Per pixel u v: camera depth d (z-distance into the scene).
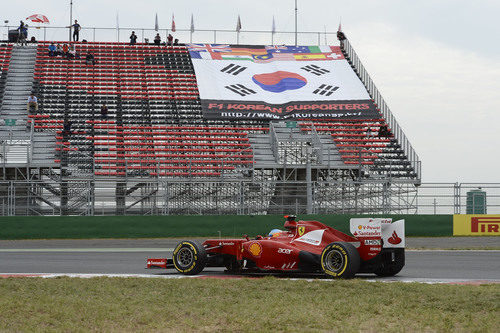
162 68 47.75
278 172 36.91
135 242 27.80
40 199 31.64
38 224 28.72
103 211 31.34
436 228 28.73
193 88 45.06
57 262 18.28
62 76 44.81
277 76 47.94
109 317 8.97
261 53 52.44
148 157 35.69
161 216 29.14
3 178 33.12
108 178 32.88
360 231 13.49
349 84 46.97
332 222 28.61
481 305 9.71
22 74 44.75
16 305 9.91
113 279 13.15
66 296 10.96
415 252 22.11
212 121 40.81
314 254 13.48
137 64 47.84
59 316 9.05
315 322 8.59
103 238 28.88
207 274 14.69
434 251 22.61
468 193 29.62
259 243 14.12
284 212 33.06
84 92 42.97
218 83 45.97
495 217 28.86
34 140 36.53
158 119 40.44
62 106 40.94
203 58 49.97
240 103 43.03
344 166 35.88
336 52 53.06
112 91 43.59
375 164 36.53
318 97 44.56
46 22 50.28
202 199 32.53
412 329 8.20
